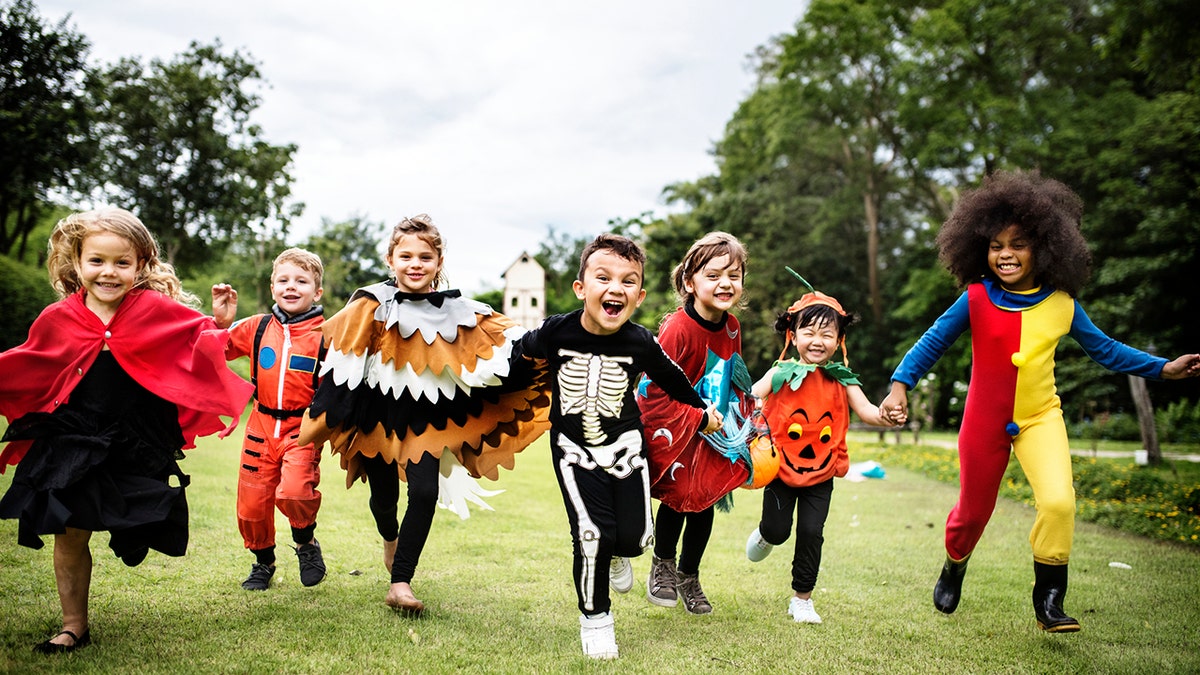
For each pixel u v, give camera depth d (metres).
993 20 25.38
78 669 2.70
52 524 2.72
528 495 7.71
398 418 3.69
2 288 24.33
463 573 4.45
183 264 28.86
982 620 3.96
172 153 26.19
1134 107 24.41
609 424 3.34
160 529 3.06
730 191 38.41
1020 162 25.16
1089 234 23.97
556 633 3.46
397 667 2.88
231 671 2.76
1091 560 5.60
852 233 36.78
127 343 3.06
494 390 3.88
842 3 27.95
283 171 27.69
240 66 26.52
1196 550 6.11
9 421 2.96
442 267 3.93
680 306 4.09
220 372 3.27
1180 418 21.97
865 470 11.35
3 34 21.88
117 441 2.98
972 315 3.81
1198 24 11.10
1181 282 23.16
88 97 24.08
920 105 27.47
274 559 4.10
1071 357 27.12
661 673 2.99
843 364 4.21
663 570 3.94
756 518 7.08
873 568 5.14
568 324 3.38
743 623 3.77
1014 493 8.97
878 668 3.17
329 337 3.73
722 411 3.92
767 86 33.88
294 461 3.92
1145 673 3.22
